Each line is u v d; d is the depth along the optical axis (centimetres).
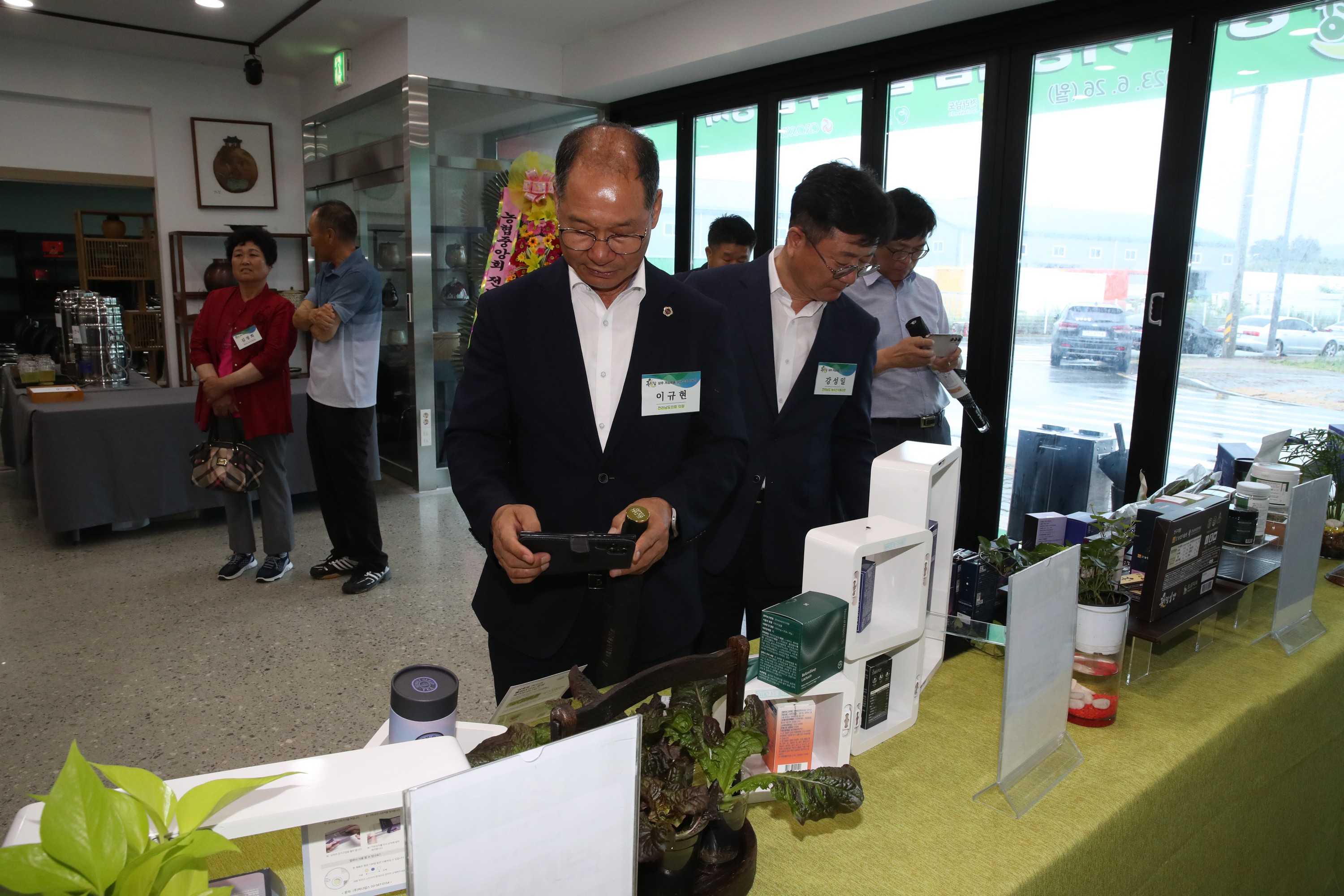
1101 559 129
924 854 94
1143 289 337
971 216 390
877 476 125
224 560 411
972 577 148
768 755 102
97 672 290
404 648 315
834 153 451
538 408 140
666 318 141
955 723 124
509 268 472
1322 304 292
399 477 577
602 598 146
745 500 178
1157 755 115
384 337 572
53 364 489
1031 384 379
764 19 425
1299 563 156
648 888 77
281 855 90
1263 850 143
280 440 373
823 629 103
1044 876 92
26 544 427
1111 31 333
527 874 62
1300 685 140
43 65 577
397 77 520
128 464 423
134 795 53
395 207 537
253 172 654
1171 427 336
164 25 527
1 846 57
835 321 180
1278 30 293
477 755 80
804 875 90
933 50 393
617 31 516
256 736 250
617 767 66
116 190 931
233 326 353
